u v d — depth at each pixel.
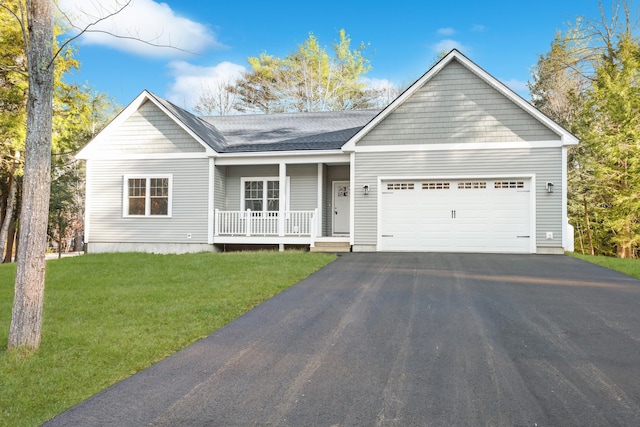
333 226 17.06
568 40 23.47
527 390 3.91
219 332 5.69
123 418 3.51
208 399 3.81
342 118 18.86
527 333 5.57
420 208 14.55
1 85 16.88
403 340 5.31
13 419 3.53
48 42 5.20
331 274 9.78
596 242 24.20
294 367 4.50
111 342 5.23
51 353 4.90
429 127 14.49
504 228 13.96
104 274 9.98
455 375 4.25
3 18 15.51
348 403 3.70
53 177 28.08
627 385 4.01
